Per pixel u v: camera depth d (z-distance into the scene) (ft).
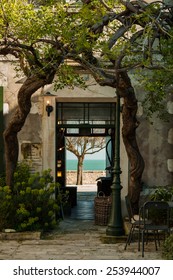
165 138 43.68
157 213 37.58
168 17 33.22
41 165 43.60
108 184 49.88
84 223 44.04
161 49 32.60
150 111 43.16
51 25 30.96
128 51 30.04
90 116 45.34
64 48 31.86
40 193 38.78
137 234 36.40
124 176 43.34
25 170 42.14
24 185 39.93
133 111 37.91
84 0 32.48
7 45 31.94
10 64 43.24
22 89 35.22
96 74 32.19
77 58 32.14
